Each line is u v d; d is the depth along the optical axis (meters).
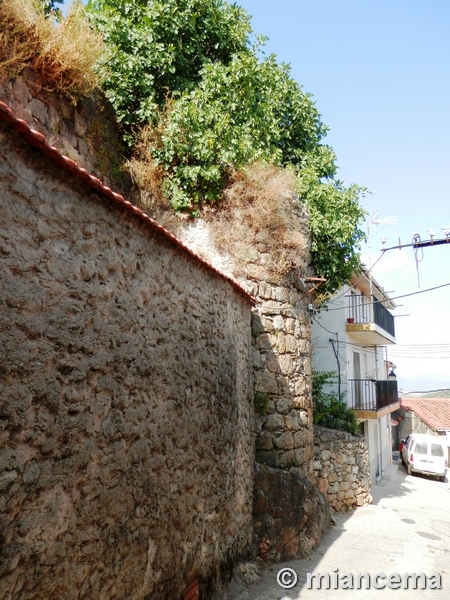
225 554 5.25
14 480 2.38
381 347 21.98
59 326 2.73
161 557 3.84
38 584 2.53
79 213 2.96
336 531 7.97
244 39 9.03
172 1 7.73
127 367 3.45
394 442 26.16
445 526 9.12
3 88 4.80
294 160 11.95
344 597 5.52
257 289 7.55
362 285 16.83
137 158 7.39
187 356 4.54
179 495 4.23
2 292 2.33
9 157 2.41
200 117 7.46
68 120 5.91
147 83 7.26
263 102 9.73
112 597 3.17
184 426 4.40
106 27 7.23
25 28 5.11
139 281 3.66
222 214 7.64
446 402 27.67
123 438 3.37
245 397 6.61
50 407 2.64
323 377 12.05
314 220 10.46
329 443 9.88
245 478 6.29
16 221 2.44
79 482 2.88
